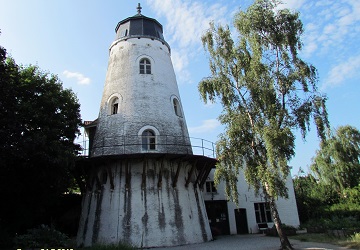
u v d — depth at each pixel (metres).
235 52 16.64
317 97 15.49
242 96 16.44
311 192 38.88
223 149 15.30
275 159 13.60
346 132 35.72
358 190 33.16
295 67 15.74
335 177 34.97
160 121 20.17
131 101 20.47
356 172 34.81
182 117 22.25
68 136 21.53
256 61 15.54
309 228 23.95
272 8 16.58
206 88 16.94
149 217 17.44
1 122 15.17
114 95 21.19
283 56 15.89
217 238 21.81
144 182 18.14
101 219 17.86
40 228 13.57
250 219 26.80
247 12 16.61
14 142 15.12
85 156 20.06
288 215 27.50
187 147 20.81
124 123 19.78
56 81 22.88
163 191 18.39
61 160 16.80
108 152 19.25
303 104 15.54
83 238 18.41
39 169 17.42
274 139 13.66
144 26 23.58
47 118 18.44
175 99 22.36
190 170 20.52
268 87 15.32
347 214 30.39
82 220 19.48
